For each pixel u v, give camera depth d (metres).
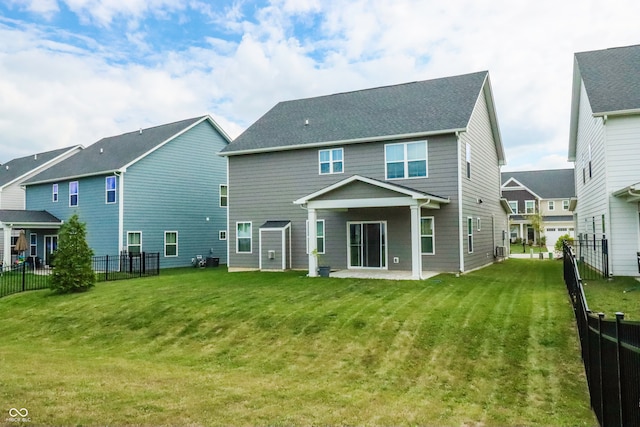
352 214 17.39
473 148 17.73
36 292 14.76
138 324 10.48
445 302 10.31
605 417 4.49
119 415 4.73
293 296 11.77
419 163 16.20
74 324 10.99
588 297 10.08
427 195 13.77
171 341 9.32
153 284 15.27
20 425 4.36
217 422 4.62
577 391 5.79
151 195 22.78
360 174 17.22
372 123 17.73
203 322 10.14
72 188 24.42
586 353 5.87
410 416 5.04
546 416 5.07
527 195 47.78
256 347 8.49
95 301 12.77
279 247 18.28
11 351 8.98
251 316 10.16
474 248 17.70
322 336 8.64
